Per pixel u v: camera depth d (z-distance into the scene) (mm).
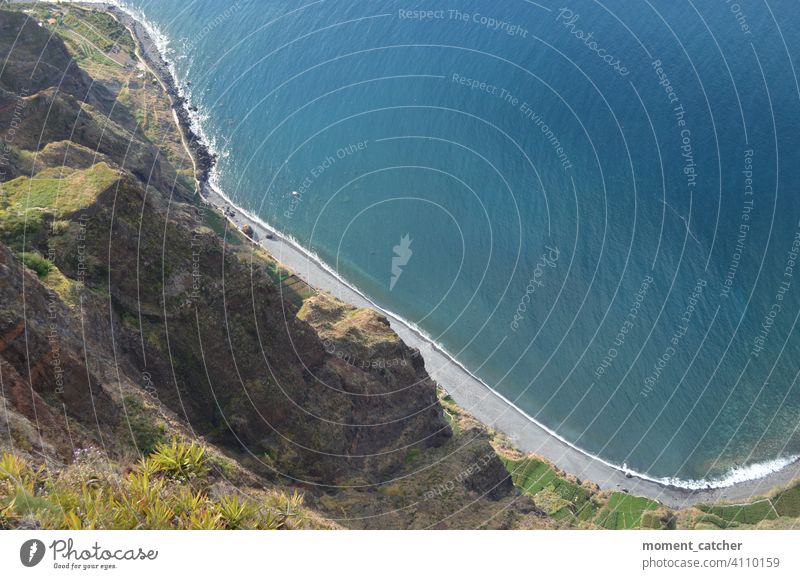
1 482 21344
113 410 33125
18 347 30766
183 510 23922
